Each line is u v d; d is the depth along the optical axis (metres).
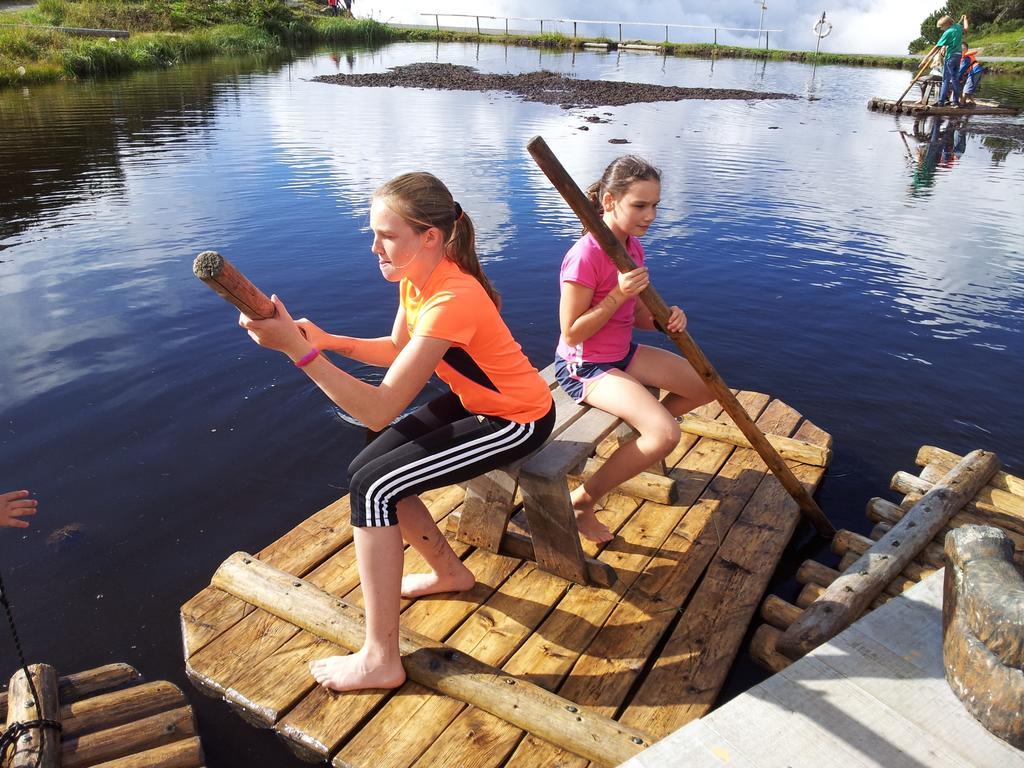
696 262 7.01
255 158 10.83
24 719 2.19
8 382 4.47
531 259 6.85
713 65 32.31
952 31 18.16
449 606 2.82
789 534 3.29
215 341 5.06
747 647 2.79
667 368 3.12
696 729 2.01
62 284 6.05
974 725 2.02
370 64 26.97
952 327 5.68
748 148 12.95
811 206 9.11
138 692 2.38
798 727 2.02
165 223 7.72
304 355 1.96
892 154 12.91
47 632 2.76
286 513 3.44
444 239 2.25
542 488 2.74
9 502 2.18
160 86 18.73
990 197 9.80
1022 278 6.78
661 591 2.93
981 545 2.07
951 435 4.28
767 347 5.31
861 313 5.93
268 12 33.94
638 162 2.81
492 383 2.34
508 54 34.12
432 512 3.40
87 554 3.15
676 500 3.52
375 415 2.12
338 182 9.52
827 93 22.92
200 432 4.04
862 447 4.16
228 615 2.75
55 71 19.44
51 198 8.60
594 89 21.23
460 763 2.19
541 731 2.25
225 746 2.29
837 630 2.64
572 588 2.93
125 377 4.57
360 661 2.41
